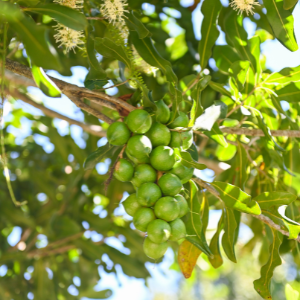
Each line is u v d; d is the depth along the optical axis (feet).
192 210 3.67
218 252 3.83
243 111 3.90
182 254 3.85
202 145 5.30
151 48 3.85
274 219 3.65
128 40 3.93
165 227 3.32
